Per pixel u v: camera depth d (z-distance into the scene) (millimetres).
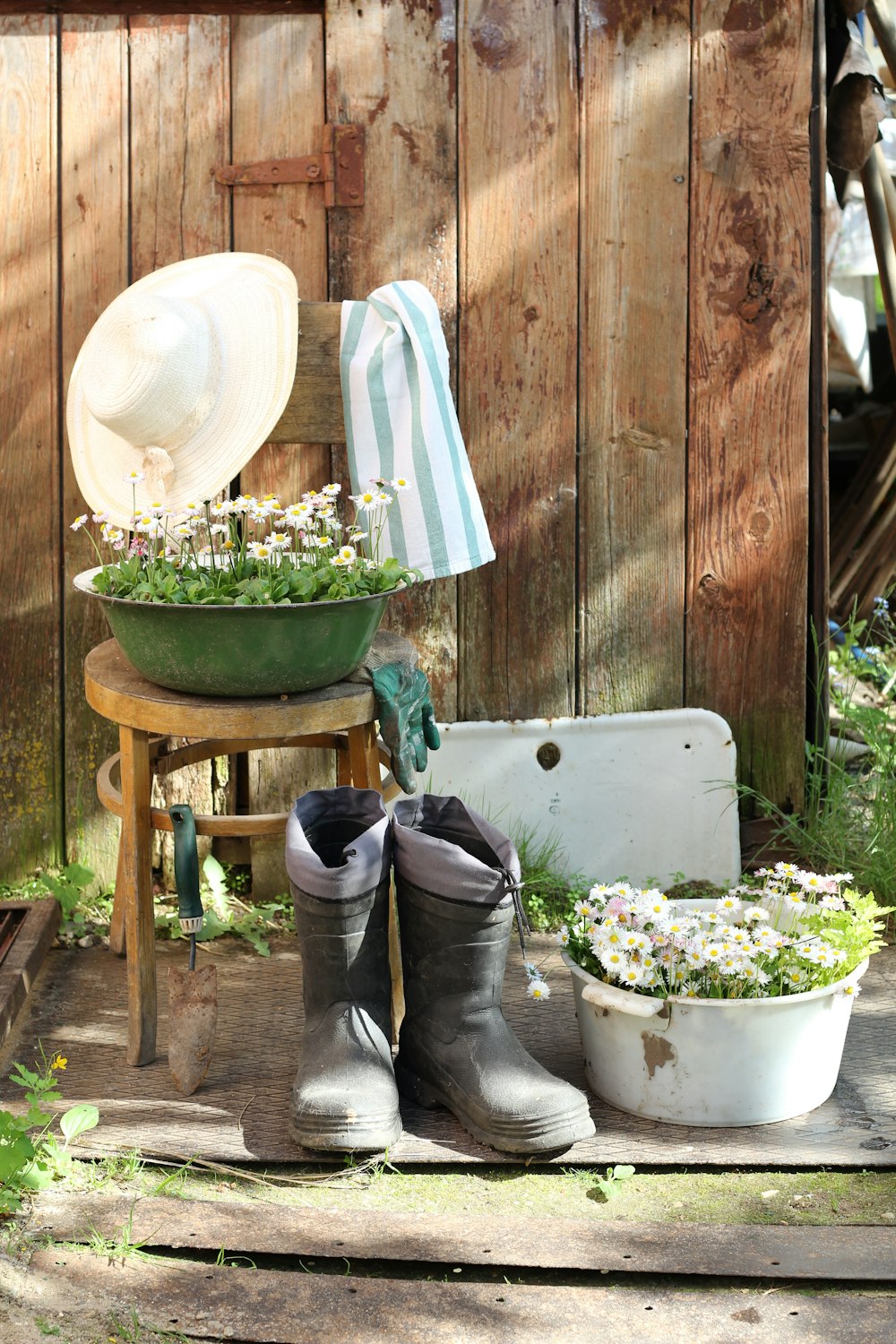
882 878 3266
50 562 3223
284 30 3076
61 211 3115
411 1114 2449
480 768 3350
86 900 3303
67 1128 2316
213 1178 2277
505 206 3170
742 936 2352
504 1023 2449
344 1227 2123
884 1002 2863
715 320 3262
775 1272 2018
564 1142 2275
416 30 3086
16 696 3271
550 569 3330
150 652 2369
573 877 3387
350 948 2393
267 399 2701
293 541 3182
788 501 3355
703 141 3189
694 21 3145
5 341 3143
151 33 3068
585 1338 1895
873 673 4543
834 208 4695
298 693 2432
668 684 3414
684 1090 2379
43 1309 1921
